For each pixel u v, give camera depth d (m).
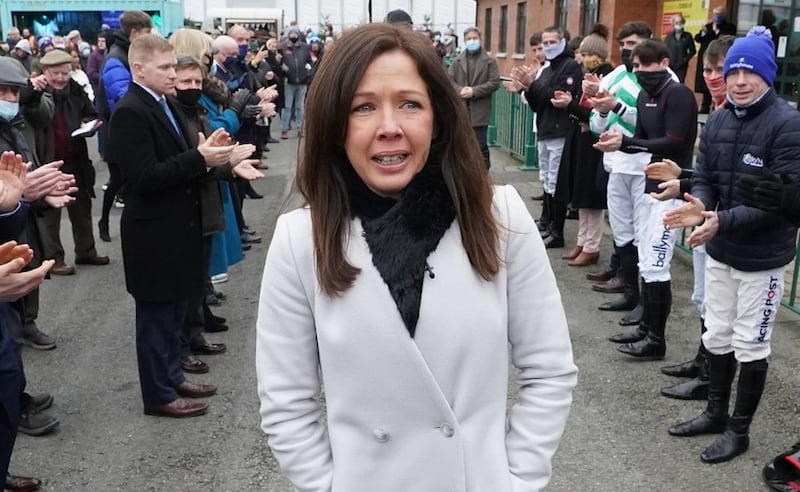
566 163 6.82
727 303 3.48
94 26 20.91
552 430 1.53
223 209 4.69
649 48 4.66
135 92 3.65
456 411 1.46
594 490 3.29
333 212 1.48
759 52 3.18
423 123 1.44
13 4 20.77
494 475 1.47
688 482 3.33
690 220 3.19
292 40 14.28
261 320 1.57
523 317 1.55
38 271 2.27
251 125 7.73
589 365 4.58
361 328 1.44
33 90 5.63
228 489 3.35
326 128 1.45
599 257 6.81
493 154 12.23
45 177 3.20
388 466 1.47
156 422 3.96
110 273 6.69
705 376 4.09
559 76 6.87
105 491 3.33
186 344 4.55
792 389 4.20
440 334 1.44
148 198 3.66
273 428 1.54
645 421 3.88
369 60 1.41
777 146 3.16
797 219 3.03
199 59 5.29
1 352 2.50
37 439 3.78
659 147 4.61
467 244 1.46
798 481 3.22
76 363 4.75
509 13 25.56
